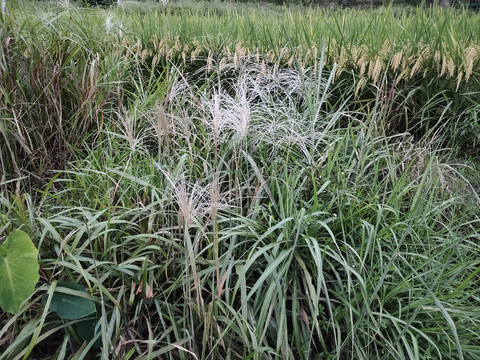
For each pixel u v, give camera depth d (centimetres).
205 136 240
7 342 168
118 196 217
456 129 299
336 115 255
